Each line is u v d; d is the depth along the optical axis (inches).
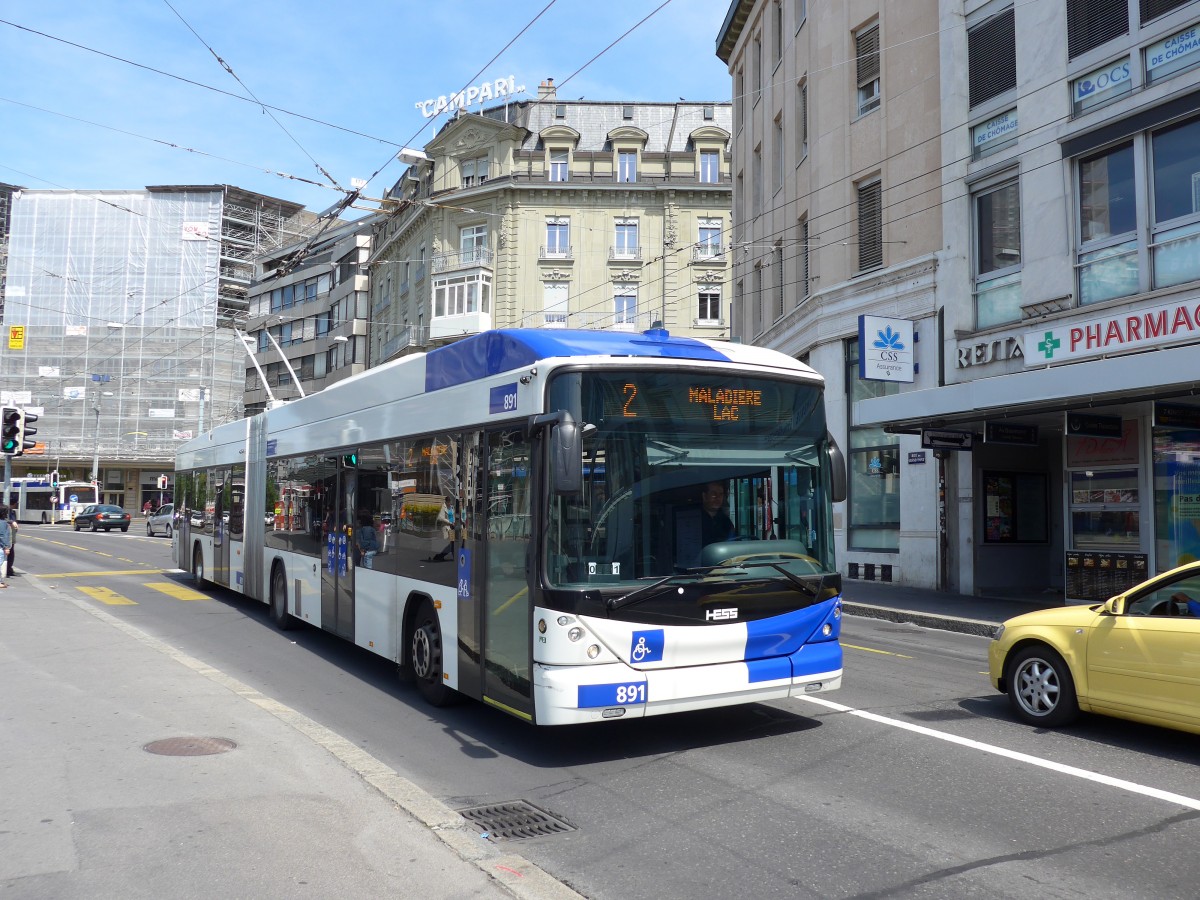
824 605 280.8
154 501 2886.3
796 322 991.0
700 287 1775.3
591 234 1779.0
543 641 248.7
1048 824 211.0
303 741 263.7
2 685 330.3
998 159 705.6
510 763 264.1
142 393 2588.6
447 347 330.0
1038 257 659.4
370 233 2309.3
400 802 214.7
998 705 336.5
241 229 2829.7
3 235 2775.6
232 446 634.8
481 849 189.6
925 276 773.3
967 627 569.9
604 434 255.1
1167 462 578.2
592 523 251.4
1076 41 641.6
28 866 177.6
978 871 184.4
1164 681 265.1
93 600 650.2
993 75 719.7
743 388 276.8
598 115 1872.5
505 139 1788.9
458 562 307.0
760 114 1148.5
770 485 277.0
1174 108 572.7
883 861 190.1
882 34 835.4
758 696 266.7
